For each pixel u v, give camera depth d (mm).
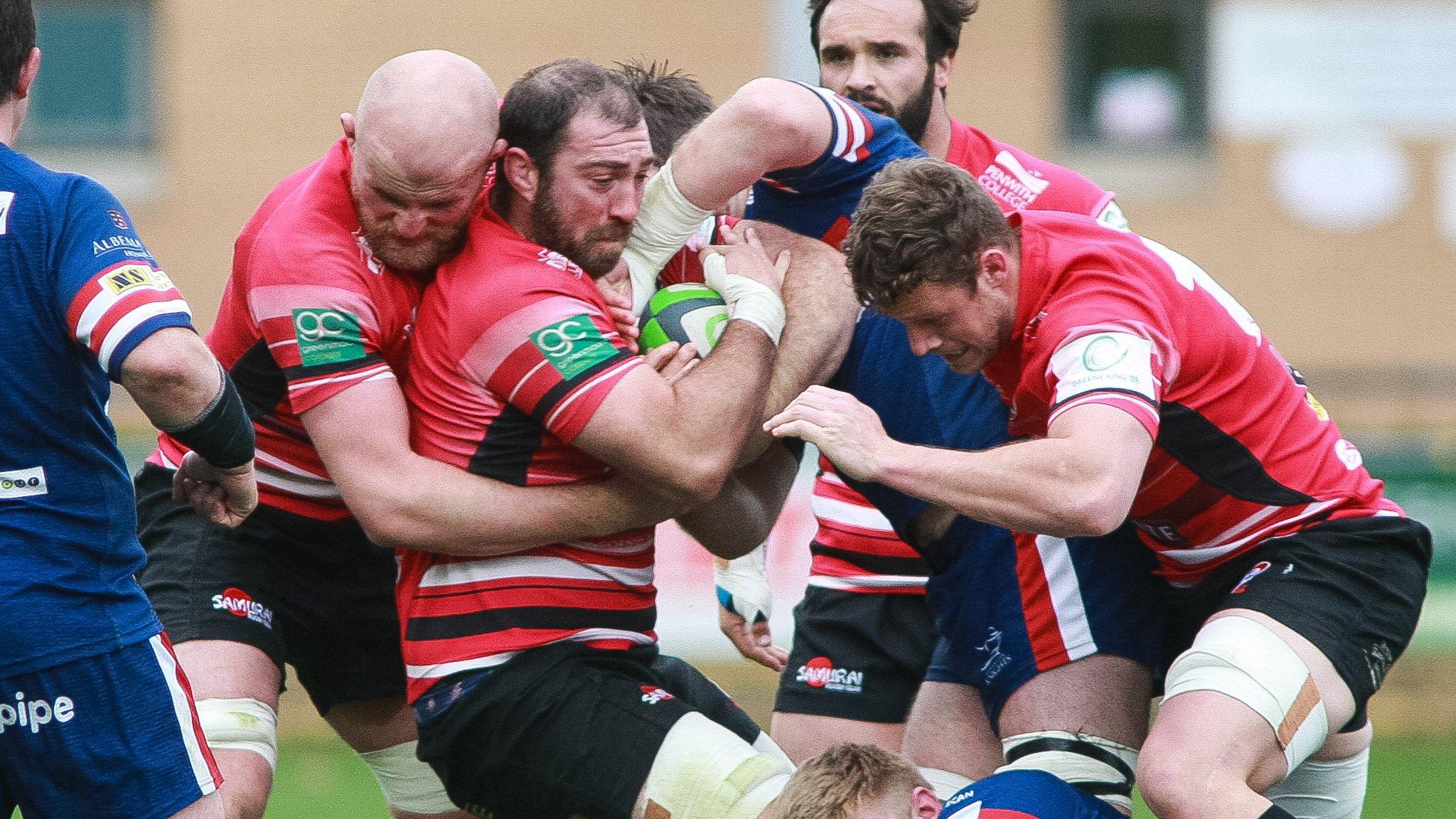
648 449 11523
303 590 14219
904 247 11320
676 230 12414
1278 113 49719
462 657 12016
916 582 16297
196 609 13625
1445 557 30094
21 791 10961
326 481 13852
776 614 27391
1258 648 11875
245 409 12500
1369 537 12523
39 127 49344
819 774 10852
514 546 11906
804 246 13094
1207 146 50031
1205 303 12148
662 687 12523
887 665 16359
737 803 11305
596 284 12281
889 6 15742
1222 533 12500
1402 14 49250
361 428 11773
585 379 11539
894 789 10766
